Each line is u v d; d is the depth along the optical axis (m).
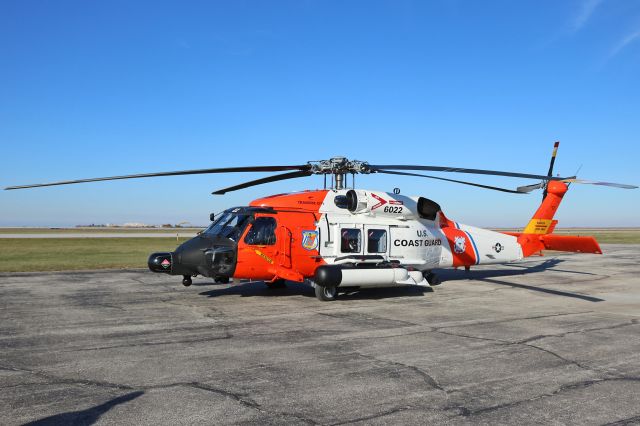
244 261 10.91
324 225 11.78
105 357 6.28
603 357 6.45
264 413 4.47
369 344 7.05
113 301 10.86
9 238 44.47
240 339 7.33
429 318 9.11
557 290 13.33
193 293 12.19
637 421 4.37
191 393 4.97
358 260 11.73
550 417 4.44
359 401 4.79
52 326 8.19
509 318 9.16
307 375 5.59
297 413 4.48
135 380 5.37
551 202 15.66
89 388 5.11
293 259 11.38
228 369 5.80
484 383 5.37
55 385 5.20
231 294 12.06
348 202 12.23
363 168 11.48
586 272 18.33
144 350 6.64
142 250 29.55
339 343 7.10
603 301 11.40
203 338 7.38
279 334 7.68
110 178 9.62
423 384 5.31
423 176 12.16
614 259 24.59
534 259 24.58
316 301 11.08
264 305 10.48
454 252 13.98
